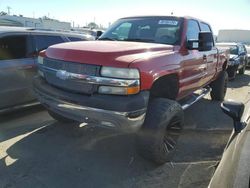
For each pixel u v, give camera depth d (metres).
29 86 5.70
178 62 4.34
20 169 3.86
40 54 4.41
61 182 3.60
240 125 2.83
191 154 4.46
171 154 4.10
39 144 4.61
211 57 6.12
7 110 5.54
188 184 3.66
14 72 5.42
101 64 3.50
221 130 5.58
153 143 3.71
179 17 5.02
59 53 3.94
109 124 3.49
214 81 7.63
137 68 3.44
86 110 3.52
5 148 4.44
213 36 6.49
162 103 3.83
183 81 4.65
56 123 5.46
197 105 7.41
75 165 4.02
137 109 3.39
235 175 1.95
